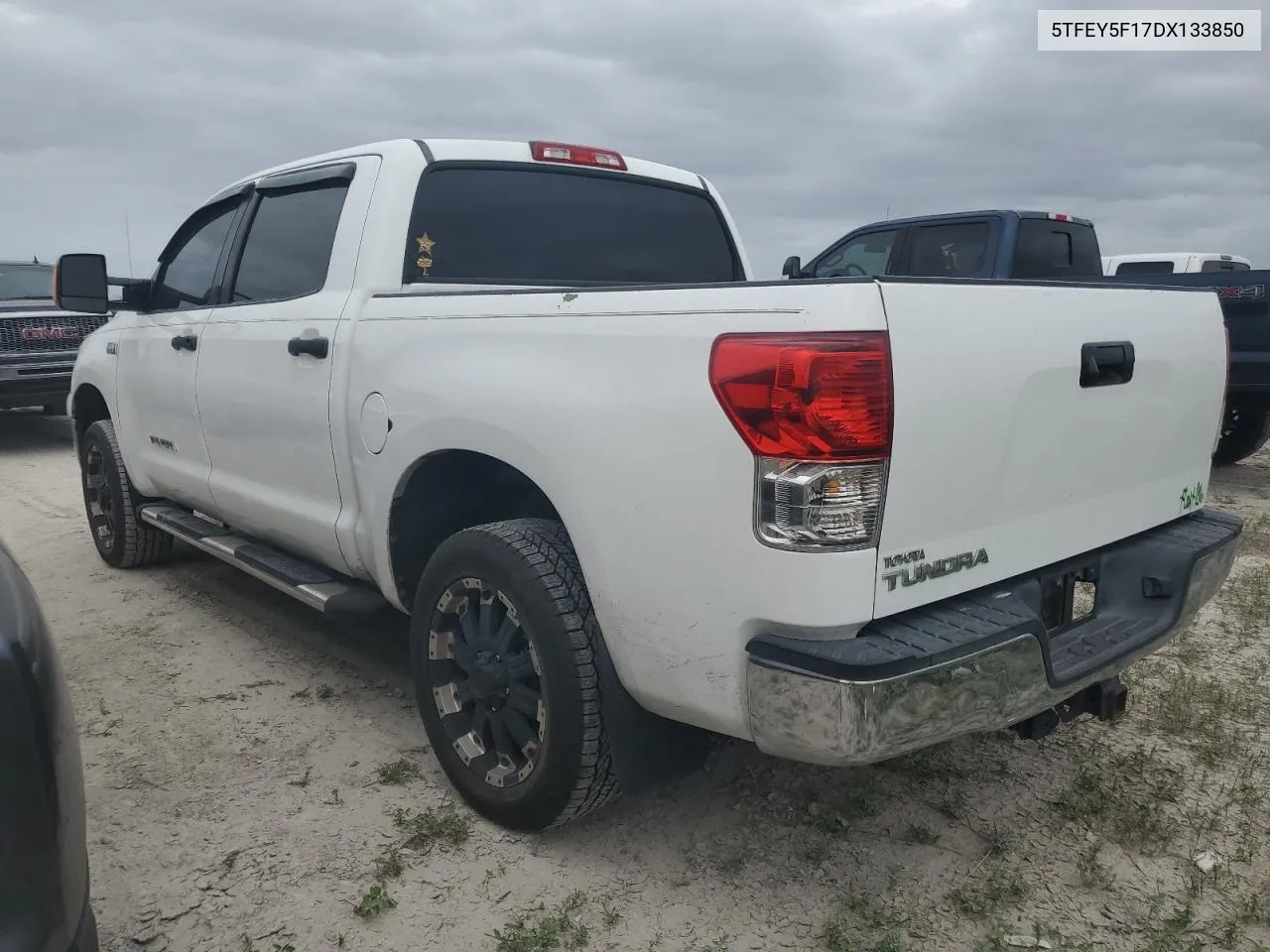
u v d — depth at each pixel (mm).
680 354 2119
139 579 5223
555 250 3625
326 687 3771
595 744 2465
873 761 1990
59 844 1460
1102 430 2543
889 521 1998
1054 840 2752
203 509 4391
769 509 1984
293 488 3543
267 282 3771
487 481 3102
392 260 3195
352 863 2627
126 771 3133
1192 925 2400
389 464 2943
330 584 3471
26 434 11555
